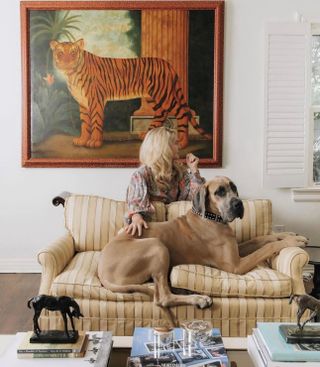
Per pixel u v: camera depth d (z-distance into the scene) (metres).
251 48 4.07
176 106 4.10
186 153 4.12
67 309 1.76
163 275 2.62
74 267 2.80
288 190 4.14
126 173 4.16
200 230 2.82
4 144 4.15
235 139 4.14
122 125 4.12
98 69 4.07
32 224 4.21
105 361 1.65
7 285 3.89
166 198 3.21
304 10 4.04
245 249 3.01
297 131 4.07
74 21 4.04
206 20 4.04
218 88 4.07
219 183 2.79
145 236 2.80
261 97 4.10
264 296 2.55
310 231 4.16
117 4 4.00
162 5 4.00
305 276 4.05
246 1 4.04
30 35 4.04
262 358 1.69
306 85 4.03
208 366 1.63
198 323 1.87
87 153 4.13
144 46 4.05
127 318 2.54
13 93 4.11
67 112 4.11
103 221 3.16
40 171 4.16
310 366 1.59
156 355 1.71
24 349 1.68
